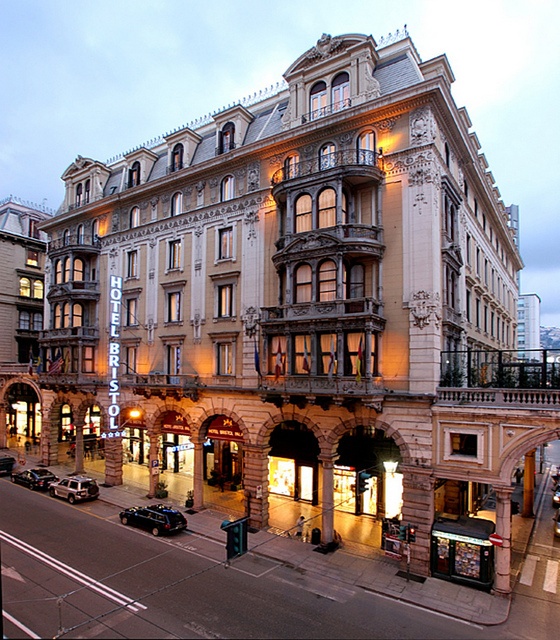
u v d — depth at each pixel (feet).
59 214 133.80
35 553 67.21
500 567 59.62
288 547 73.10
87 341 118.01
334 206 76.13
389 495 85.15
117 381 100.27
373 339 71.87
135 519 79.87
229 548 41.06
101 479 113.19
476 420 63.72
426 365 68.64
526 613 55.72
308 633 49.16
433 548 64.34
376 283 74.74
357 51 80.69
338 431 74.79
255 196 91.09
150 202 111.55
